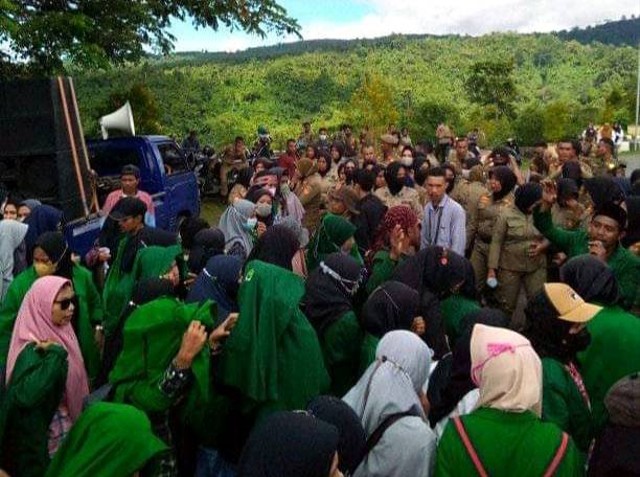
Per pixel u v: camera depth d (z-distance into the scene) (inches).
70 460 99.5
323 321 160.7
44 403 131.3
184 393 126.6
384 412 115.0
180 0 617.9
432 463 110.9
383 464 111.5
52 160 336.8
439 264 171.6
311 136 861.2
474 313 141.0
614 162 417.7
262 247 171.3
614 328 136.9
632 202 195.2
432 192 260.1
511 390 97.8
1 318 174.2
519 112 2156.7
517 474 94.2
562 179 261.9
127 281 189.5
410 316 148.7
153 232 212.7
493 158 369.1
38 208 255.8
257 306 138.3
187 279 200.8
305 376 139.8
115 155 419.2
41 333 151.3
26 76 548.4
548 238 227.8
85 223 307.4
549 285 130.0
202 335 124.0
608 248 184.1
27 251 251.8
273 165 400.2
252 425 140.4
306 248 246.1
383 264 202.7
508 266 258.5
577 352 132.6
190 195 474.9
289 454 83.7
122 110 472.4
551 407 118.1
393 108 1558.8
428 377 131.8
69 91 350.9
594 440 113.9
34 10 533.6
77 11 556.1
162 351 125.1
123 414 100.6
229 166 685.3
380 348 123.6
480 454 95.7
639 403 94.9
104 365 156.6
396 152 528.1
